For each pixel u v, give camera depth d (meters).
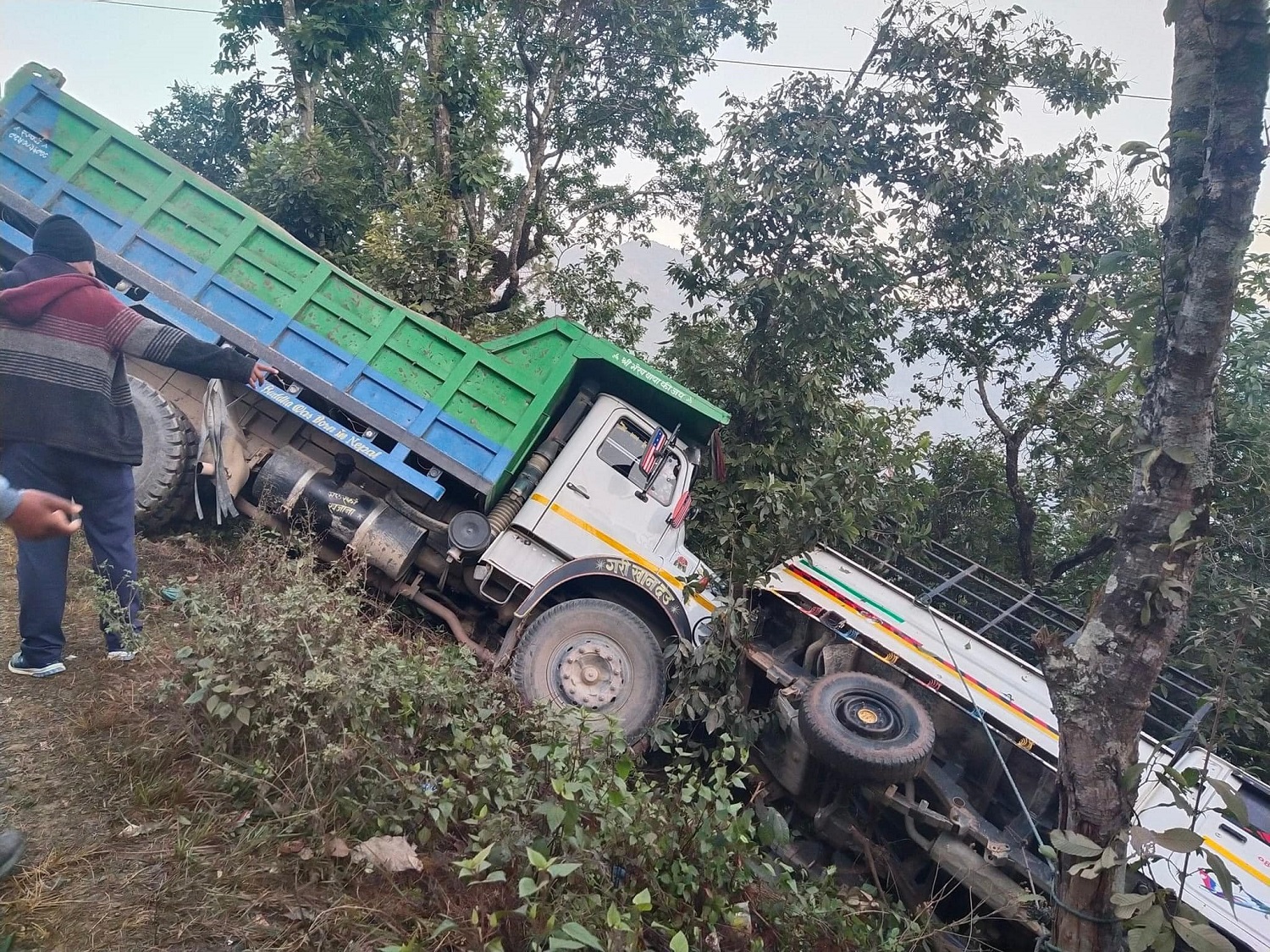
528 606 5.49
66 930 2.40
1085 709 2.86
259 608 3.71
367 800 3.17
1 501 2.10
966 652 5.89
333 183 9.04
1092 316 3.04
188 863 2.74
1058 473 9.73
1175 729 5.55
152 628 4.21
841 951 3.48
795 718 5.36
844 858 5.08
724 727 5.13
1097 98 8.31
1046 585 9.41
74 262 3.65
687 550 6.04
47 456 3.48
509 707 4.29
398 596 5.90
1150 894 2.51
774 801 5.48
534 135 12.24
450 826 3.27
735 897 3.40
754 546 5.63
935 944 4.38
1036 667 5.91
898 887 4.91
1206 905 4.27
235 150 12.77
